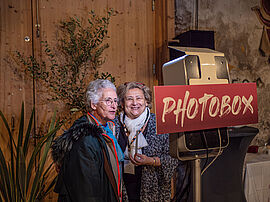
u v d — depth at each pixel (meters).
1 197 1.94
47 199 2.41
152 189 1.81
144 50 2.71
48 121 2.40
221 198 2.30
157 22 2.71
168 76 1.47
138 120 1.86
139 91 1.87
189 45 2.38
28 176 1.91
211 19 2.82
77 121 1.39
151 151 1.84
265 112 3.13
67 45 2.43
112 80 2.42
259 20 3.07
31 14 2.34
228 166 2.28
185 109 1.24
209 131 1.41
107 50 2.58
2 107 2.28
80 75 2.49
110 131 1.47
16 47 2.31
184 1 2.71
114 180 1.33
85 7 2.49
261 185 2.46
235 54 2.95
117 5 2.60
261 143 3.10
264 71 3.12
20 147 1.81
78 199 1.19
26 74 2.34
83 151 1.22
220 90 1.32
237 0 2.94
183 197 2.51
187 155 1.41
